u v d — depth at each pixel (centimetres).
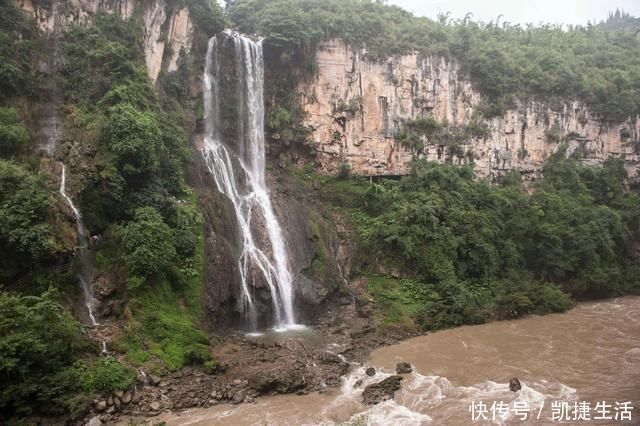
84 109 2366
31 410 1427
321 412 1603
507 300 2902
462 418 1548
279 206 3061
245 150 3238
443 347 2289
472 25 4906
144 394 1650
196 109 3041
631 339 2409
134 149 2164
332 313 2741
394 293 2814
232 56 3281
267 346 2109
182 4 3061
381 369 1988
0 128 2036
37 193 1864
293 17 3444
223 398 1694
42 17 2461
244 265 2559
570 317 2892
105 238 2108
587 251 3512
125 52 2555
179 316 2058
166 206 2292
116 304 1947
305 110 3559
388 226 3083
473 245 3131
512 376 1902
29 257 1800
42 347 1467
